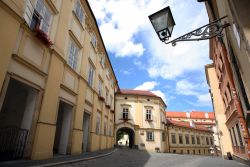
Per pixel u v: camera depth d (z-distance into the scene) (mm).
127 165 9086
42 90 8180
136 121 30984
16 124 9719
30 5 7590
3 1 5918
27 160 6914
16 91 10219
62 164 7086
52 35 9211
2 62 5816
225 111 16781
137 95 32375
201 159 16703
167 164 10914
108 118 22859
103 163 9102
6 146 7188
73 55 11875
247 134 6090
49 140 8289
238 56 5414
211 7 8633
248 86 4891
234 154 16000
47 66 8617
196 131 46500
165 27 4027
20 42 6883
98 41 17953
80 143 12008
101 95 19719
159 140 30688
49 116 8422
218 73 17172
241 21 3422
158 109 32719
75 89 11797
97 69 17469
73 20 11836
